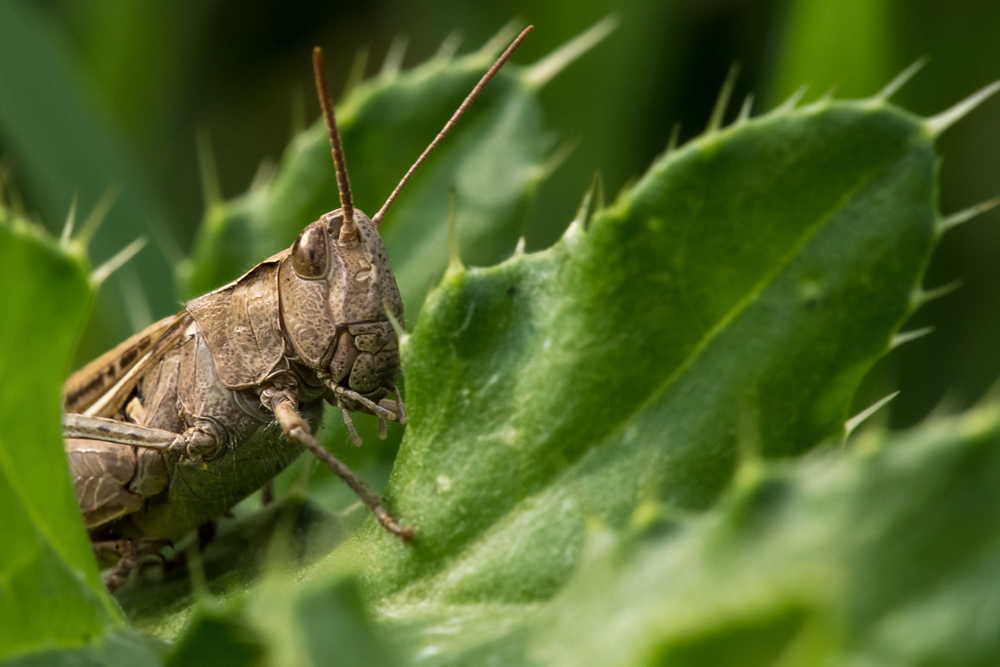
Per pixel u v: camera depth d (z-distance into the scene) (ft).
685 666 0.16
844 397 0.26
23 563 0.23
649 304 0.26
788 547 0.16
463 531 0.26
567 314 0.26
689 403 0.26
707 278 0.26
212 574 0.28
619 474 0.26
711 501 0.26
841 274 0.26
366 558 0.26
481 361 0.26
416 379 0.26
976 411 0.17
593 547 0.21
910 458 0.17
